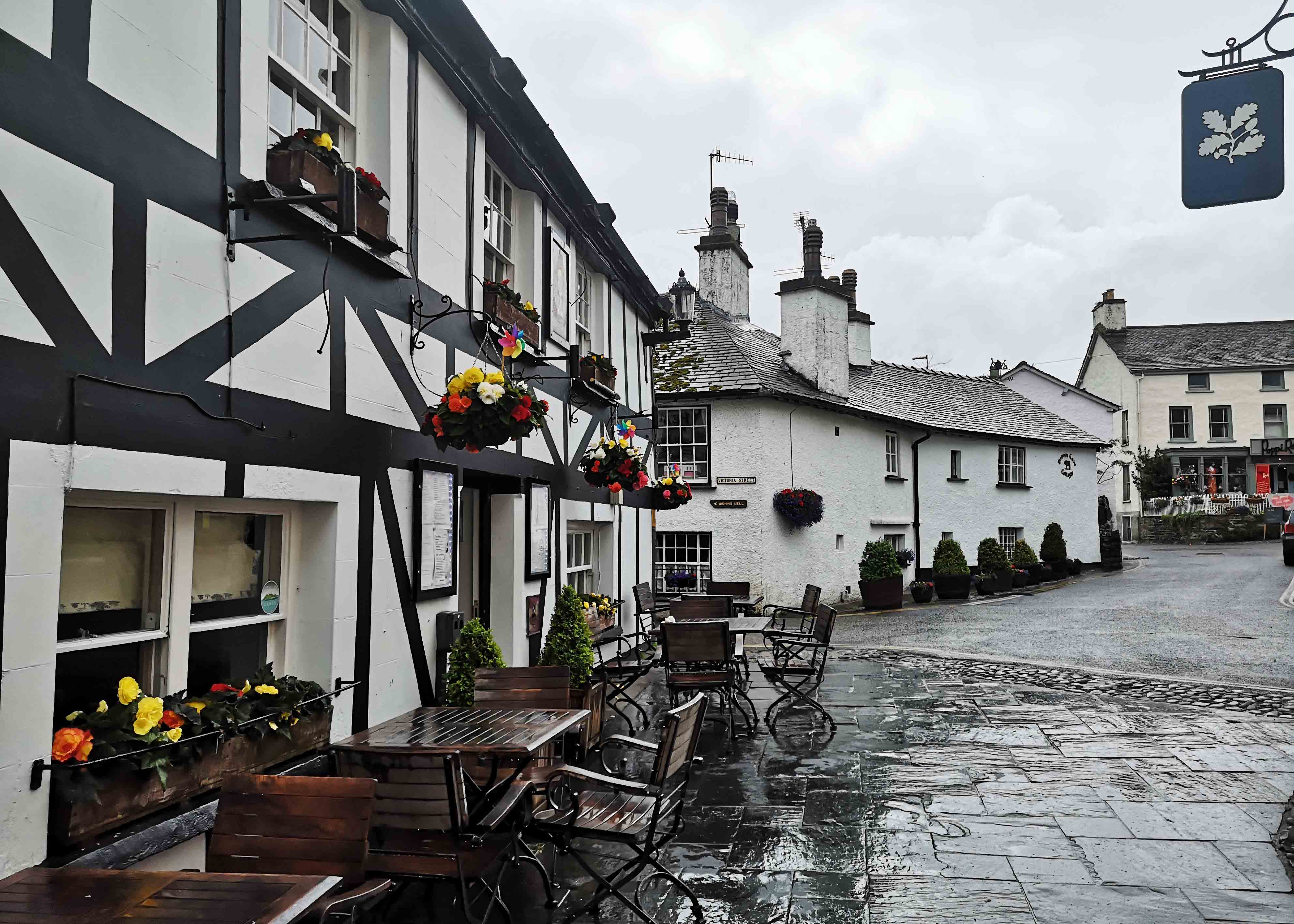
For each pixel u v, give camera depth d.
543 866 4.00
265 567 4.18
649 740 6.82
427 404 5.40
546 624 7.76
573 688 5.96
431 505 5.37
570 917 3.62
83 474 2.86
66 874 2.38
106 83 3.00
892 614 16.42
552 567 8.04
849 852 4.43
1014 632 13.32
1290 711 7.66
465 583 7.07
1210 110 4.96
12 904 2.19
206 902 2.19
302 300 4.09
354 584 4.52
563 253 8.16
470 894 3.96
